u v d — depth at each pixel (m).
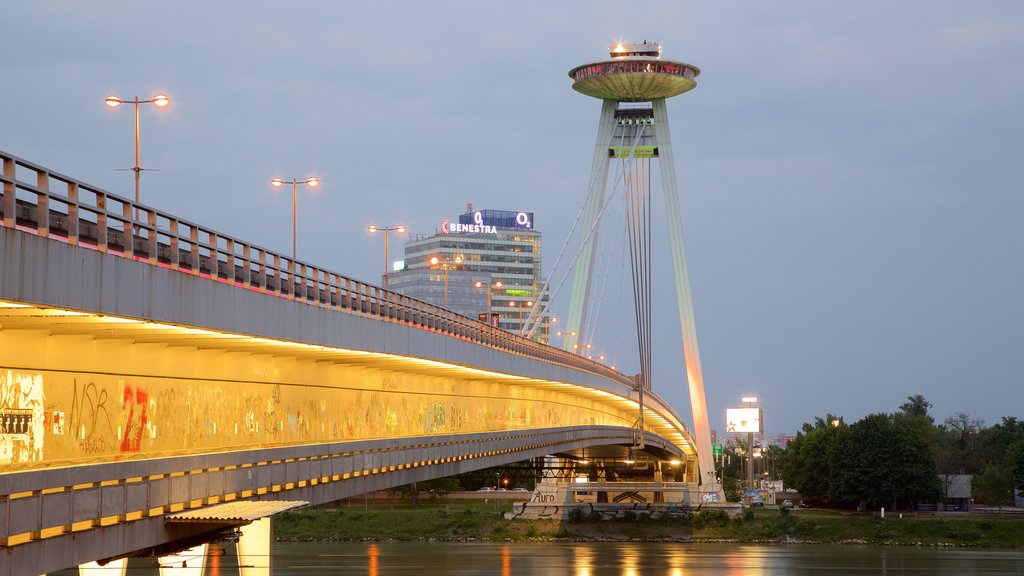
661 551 143.00
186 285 34.47
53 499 29.98
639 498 166.38
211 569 107.94
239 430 44.84
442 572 117.38
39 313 28.92
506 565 124.88
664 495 166.00
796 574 121.94
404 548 141.88
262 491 45.66
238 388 44.91
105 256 29.81
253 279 41.47
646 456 188.00
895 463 183.00
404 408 66.56
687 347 160.62
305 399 51.91
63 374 32.69
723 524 161.38
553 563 127.25
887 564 132.88
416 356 58.28
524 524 158.50
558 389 105.00
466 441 76.62
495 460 86.75
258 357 46.78
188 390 40.62
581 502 162.88
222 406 43.41
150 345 37.75
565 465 168.25
